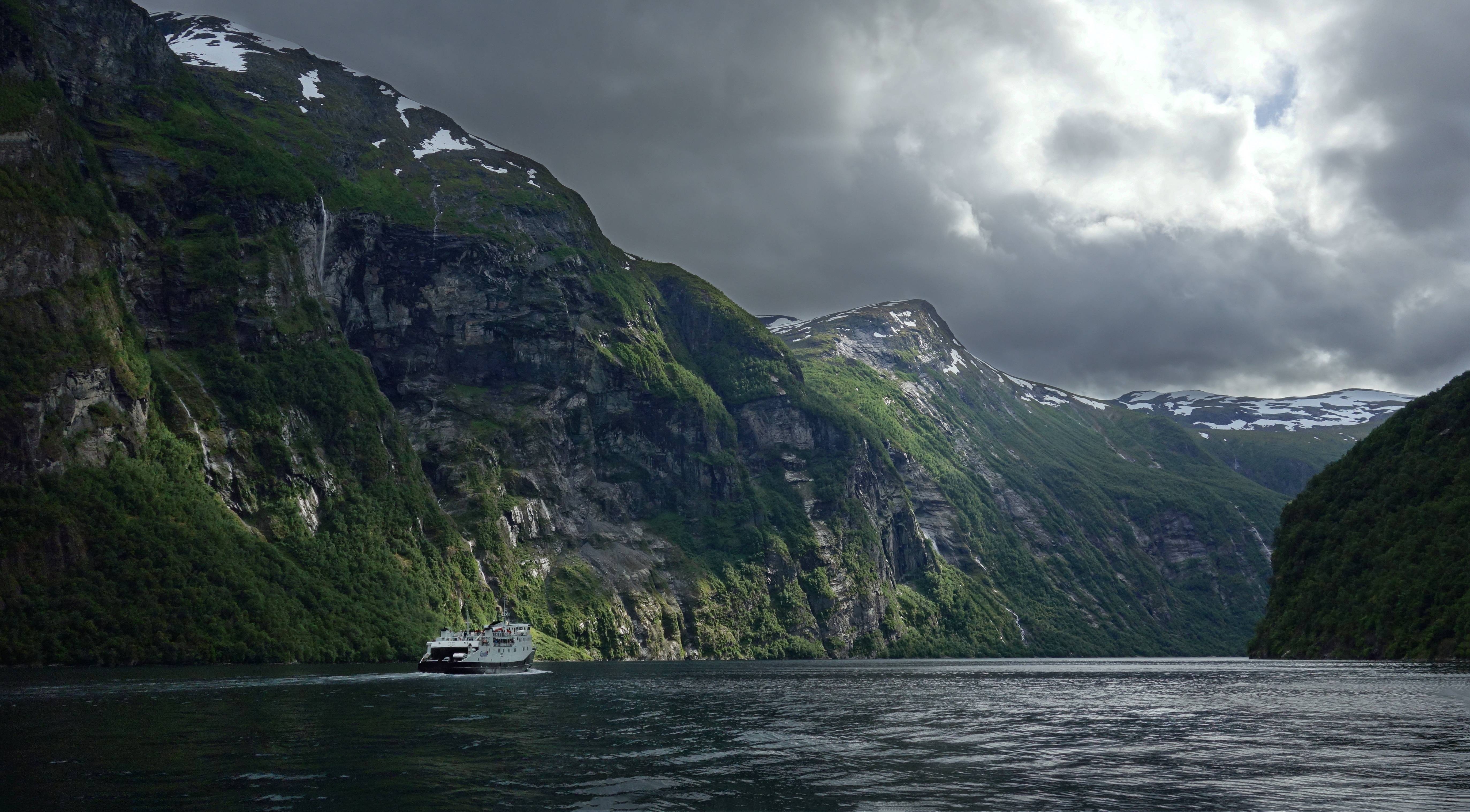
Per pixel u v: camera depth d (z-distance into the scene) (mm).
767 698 149875
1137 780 75688
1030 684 192125
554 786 71188
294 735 93500
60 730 93875
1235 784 73750
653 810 64312
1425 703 130625
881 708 132875
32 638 182000
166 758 79375
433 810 62969
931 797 69188
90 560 198125
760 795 69125
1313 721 112125
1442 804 66875
